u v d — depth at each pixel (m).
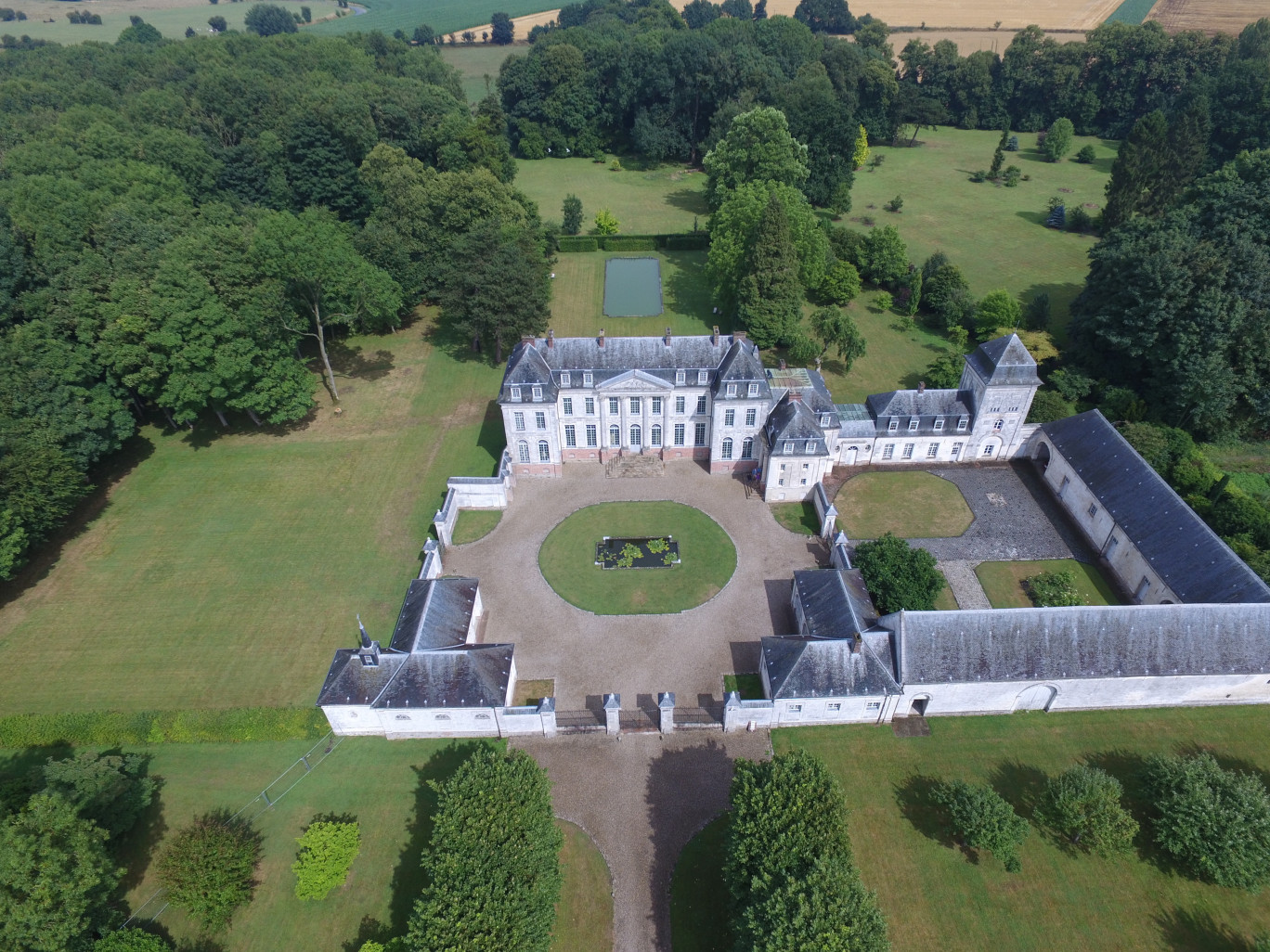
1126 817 50.28
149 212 107.06
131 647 69.00
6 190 102.00
